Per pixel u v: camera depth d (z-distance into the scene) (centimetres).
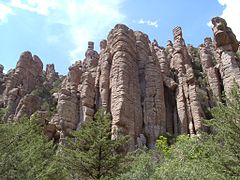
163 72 6328
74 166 2669
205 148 1941
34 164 2325
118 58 5588
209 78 6288
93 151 2666
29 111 5622
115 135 4297
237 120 1756
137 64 6044
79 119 5097
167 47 8181
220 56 4856
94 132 2742
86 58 8275
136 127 4884
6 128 2136
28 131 2588
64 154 2753
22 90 7231
